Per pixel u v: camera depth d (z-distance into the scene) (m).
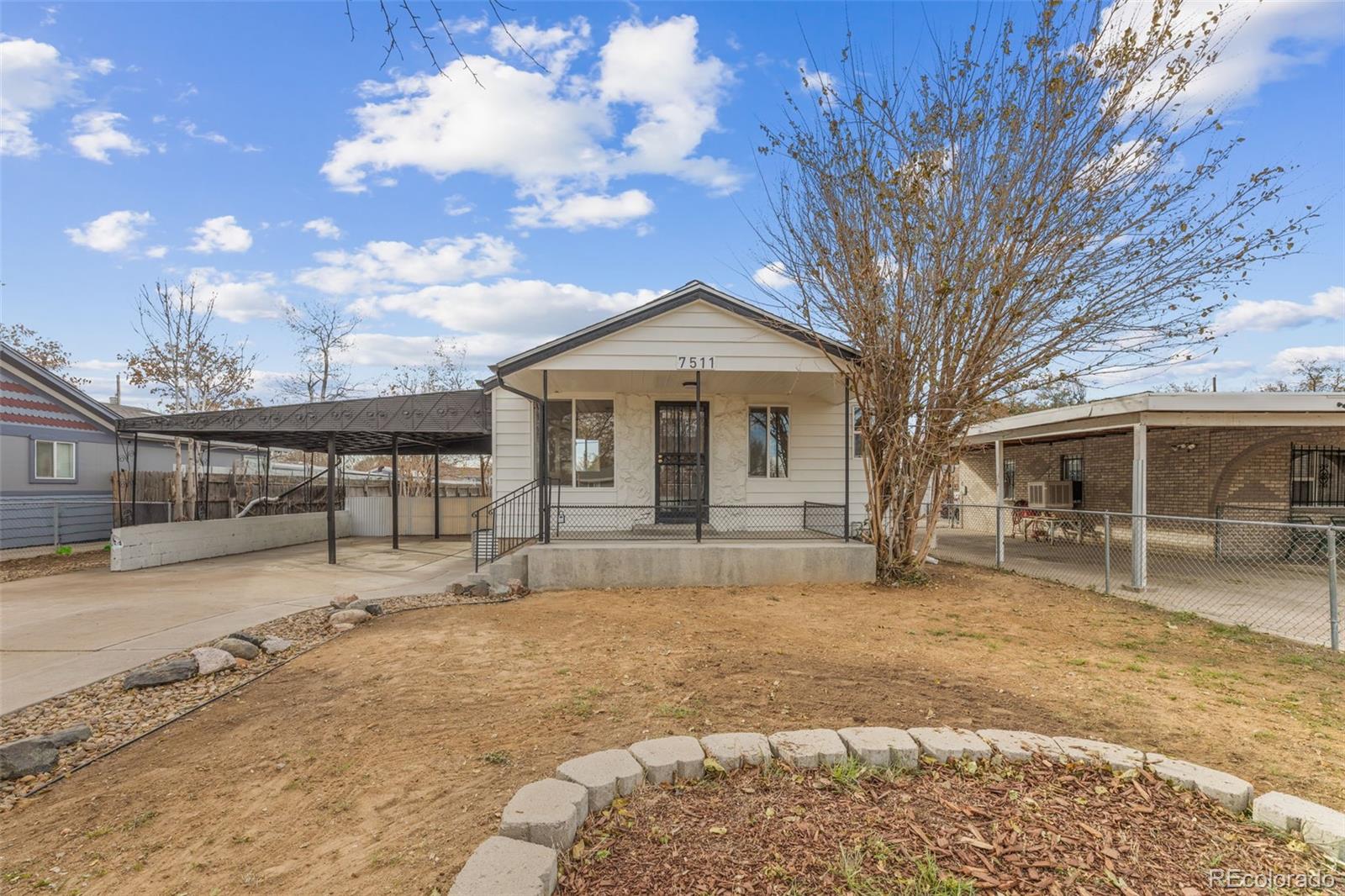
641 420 11.30
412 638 6.16
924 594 8.35
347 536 18.67
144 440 16.33
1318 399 9.12
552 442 11.34
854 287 8.68
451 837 2.71
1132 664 5.30
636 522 11.24
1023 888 2.24
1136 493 9.30
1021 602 7.97
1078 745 3.32
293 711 4.32
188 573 10.99
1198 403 9.09
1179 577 10.13
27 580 10.28
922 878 2.27
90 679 5.12
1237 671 5.18
